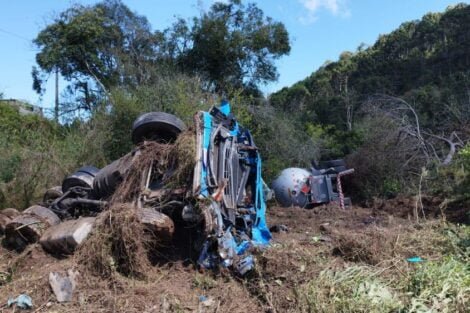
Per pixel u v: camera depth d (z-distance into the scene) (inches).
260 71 997.2
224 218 240.2
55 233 239.6
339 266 210.2
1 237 287.0
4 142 489.4
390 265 212.8
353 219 373.1
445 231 265.4
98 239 212.8
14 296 194.5
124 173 259.8
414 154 504.1
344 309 168.6
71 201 283.4
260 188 293.4
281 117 681.6
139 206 232.5
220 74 957.8
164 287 203.0
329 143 658.2
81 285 200.1
